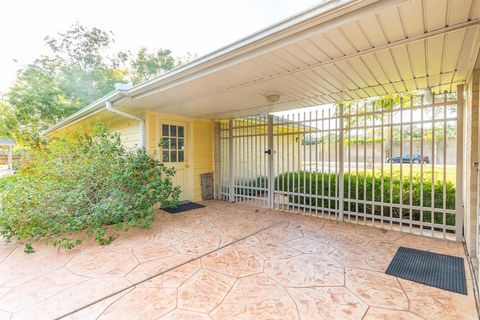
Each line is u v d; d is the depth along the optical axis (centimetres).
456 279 237
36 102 1194
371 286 226
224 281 238
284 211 532
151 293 219
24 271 265
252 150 619
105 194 405
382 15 174
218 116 620
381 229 398
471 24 186
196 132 650
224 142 673
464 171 333
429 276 243
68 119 738
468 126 304
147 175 459
